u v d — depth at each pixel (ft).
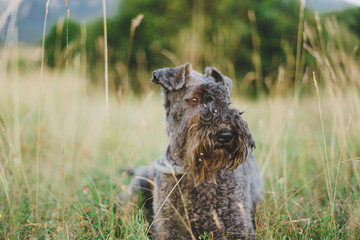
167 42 38.14
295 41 36.81
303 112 18.75
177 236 8.18
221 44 22.07
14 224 8.00
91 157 14.75
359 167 10.00
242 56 36.27
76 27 42.16
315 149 12.86
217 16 38.27
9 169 10.22
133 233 7.57
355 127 11.70
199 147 7.63
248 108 21.62
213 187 8.13
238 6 39.88
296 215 8.77
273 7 40.42
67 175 12.56
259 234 7.75
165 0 42.52
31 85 18.60
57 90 18.06
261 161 11.91
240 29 37.17
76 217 8.38
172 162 8.59
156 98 24.80
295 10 39.11
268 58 36.94
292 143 14.07
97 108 19.54
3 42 9.69
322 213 8.23
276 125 13.08
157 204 8.50
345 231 7.57
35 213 9.20
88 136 15.61
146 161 13.42
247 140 8.01
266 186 11.52
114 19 44.32
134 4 43.55
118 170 12.53
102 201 9.59
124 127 17.07
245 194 8.60
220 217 8.13
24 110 17.42
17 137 10.61
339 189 10.09
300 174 11.32
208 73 9.09
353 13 31.45
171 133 8.77
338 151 12.27
